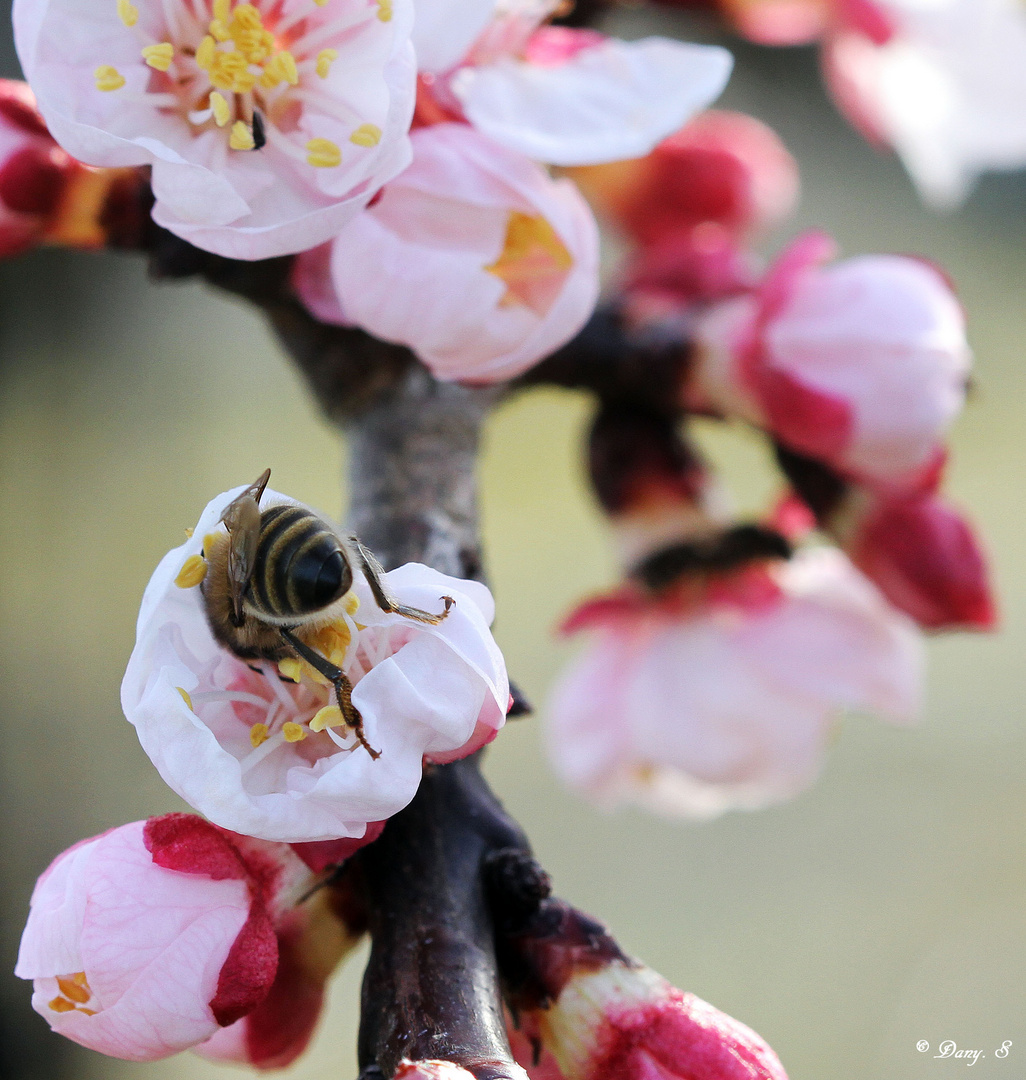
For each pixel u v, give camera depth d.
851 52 0.25
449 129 0.19
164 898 0.18
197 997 0.18
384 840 0.19
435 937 0.19
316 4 0.19
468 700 0.18
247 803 0.18
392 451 0.21
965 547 0.22
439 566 0.21
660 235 0.24
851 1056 0.44
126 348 0.37
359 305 0.19
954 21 0.24
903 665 0.23
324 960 0.20
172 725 0.18
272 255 0.19
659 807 0.26
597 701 0.24
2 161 0.20
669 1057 0.19
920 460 0.22
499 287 0.19
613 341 0.23
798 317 0.22
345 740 0.18
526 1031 0.19
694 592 0.24
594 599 0.24
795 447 0.22
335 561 0.18
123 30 0.19
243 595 0.18
